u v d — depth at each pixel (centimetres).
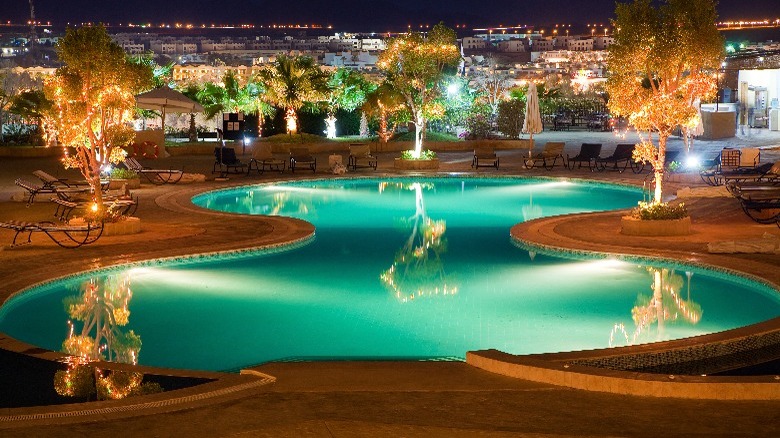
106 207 1548
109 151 1518
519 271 1260
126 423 574
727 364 820
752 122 3959
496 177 2466
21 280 1141
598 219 1616
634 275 1223
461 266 1302
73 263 1243
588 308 1051
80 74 1463
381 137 3484
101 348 911
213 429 563
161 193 2070
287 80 3556
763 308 1041
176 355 889
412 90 2792
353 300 1103
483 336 940
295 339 938
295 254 1404
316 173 2552
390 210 1922
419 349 901
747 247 1265
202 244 1398
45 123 3147
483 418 582
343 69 4100
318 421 574
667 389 625
